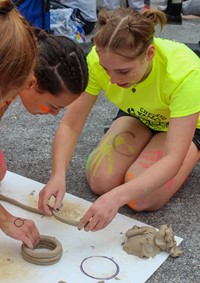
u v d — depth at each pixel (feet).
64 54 4.51
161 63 5.50
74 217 5.55
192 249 5.27
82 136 7.77
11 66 3.38
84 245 5.11
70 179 6.54
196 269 4.98
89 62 5.86
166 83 5.44
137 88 5.69
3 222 4.82
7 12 3.44
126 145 6.24
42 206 5.34
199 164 7.10
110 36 4.86
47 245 4.95
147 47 5.07
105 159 6.11
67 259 4.89
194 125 5.33
